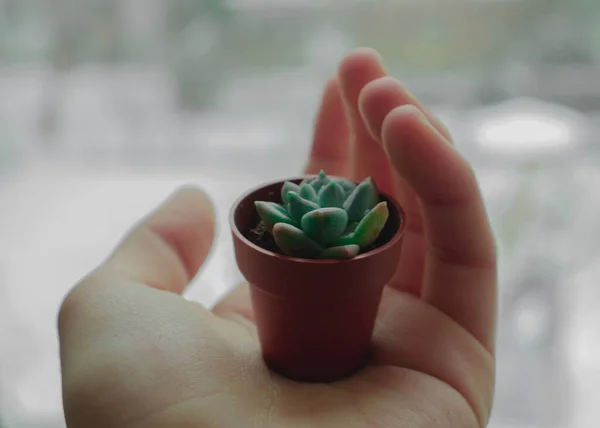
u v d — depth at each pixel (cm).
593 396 33
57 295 34
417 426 23
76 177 35
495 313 26
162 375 22
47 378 34
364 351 25
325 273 22
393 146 23
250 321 27
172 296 25
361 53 26
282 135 34
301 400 23
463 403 24
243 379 24
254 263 23
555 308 33
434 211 24
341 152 29
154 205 35
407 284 28
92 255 35
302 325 24
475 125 33
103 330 23
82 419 22
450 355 25
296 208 23
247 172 35
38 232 35
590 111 32
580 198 33
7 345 34
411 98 24
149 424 22
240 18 33
